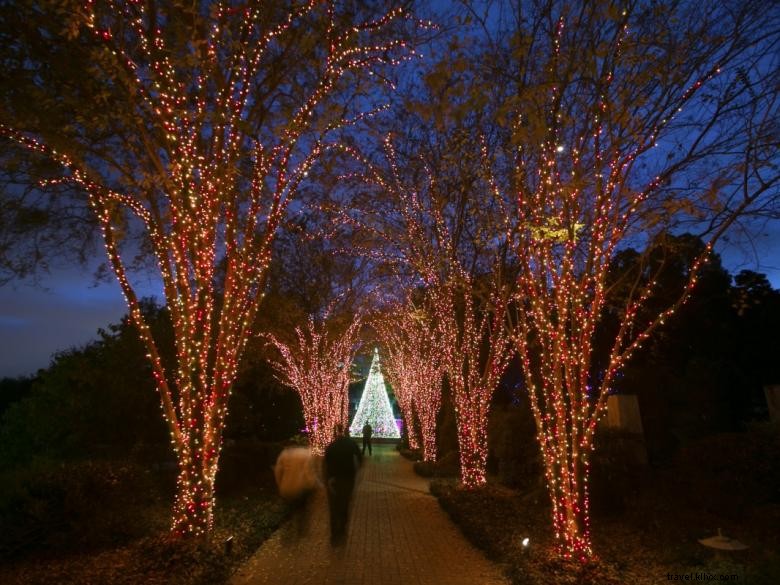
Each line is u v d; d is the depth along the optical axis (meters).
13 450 16.38
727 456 9.71
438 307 14.21
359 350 26.39
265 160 8.46
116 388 15.47
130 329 16.34
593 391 16.11
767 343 16.39
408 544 9.66
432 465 20.41
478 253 12.30
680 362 16.62
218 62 7.49
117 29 7.17
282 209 8.95
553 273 7.91
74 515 8.59
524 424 15.36
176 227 8.29
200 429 8.38
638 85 6.62
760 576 5.70
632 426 11.98
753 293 16.12
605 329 17.14
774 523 8.14
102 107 7.12
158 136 8.11
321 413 20.53
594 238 7.39
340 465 9.73
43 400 16.17
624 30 6.46
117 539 8.60
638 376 14.55
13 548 7.87
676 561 7.12
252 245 9.01
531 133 6.83
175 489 12.85
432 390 22.28
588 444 7.53
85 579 6.73
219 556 7.78
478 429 13.75
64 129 6.56
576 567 6.93
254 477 16.69
